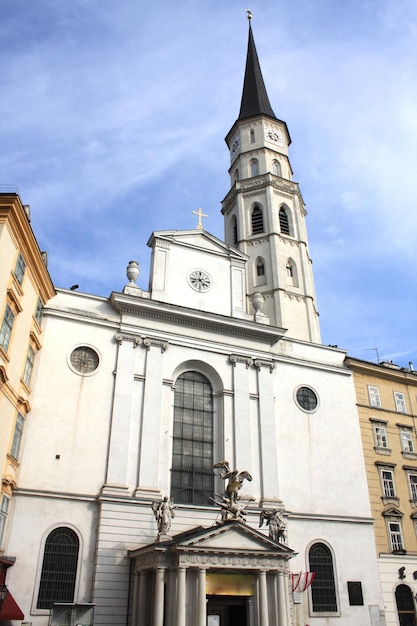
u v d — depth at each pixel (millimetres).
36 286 28250
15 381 25219
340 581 30703
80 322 30844
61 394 28609
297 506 31719
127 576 25531
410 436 38719
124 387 30047
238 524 24703
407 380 40719
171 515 25266
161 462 29266
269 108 56094
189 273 35875
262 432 32594
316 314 45156
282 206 48438
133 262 34500
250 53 61156
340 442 35250
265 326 35344
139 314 32562
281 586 24609
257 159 51094
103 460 27984
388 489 35625
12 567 23969
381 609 31047
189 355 32938
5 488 24219
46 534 25234
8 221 23625
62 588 24609
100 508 26500
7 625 22969
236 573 25078
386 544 33562
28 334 27047
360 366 38750
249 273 44625
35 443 26891
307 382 36281
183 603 22406
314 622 28828
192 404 32375
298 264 45469
